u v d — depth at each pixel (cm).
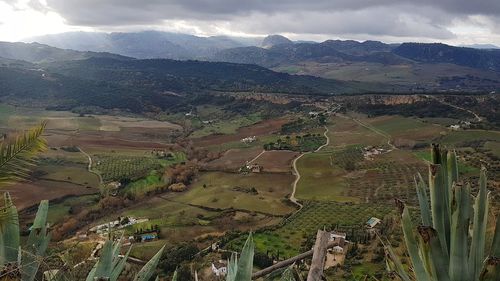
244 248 346
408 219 263
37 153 357
